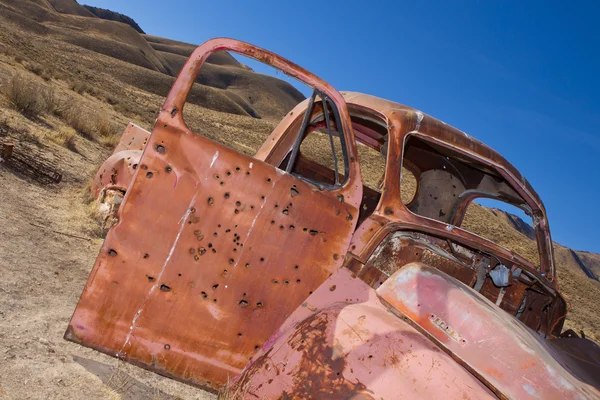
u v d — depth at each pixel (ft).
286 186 9.41
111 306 8.59
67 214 19.15
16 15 459.73
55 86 71.51
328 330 8.55
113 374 9.64
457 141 12.34
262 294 9.22
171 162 8.69
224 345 9.11
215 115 210.18
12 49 90.43
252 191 9.14
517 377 8.25
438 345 8.69
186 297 8.83
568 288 108.06
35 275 12.91
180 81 8.93
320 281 9.67
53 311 11.30
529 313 13.65
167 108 8.80
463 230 11.58
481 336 8.63
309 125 13.52
